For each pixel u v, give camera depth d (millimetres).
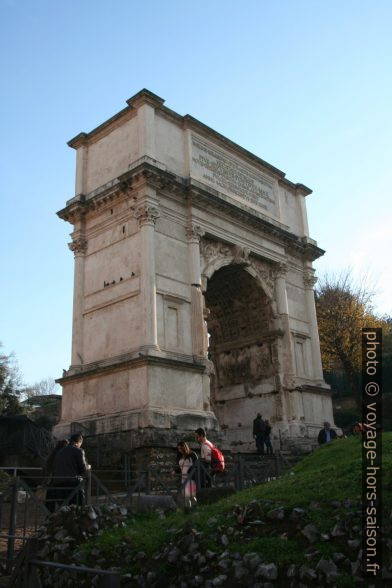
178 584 9109
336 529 8906
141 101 32594
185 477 16172
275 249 38938
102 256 32531
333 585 8039
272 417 36750
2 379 58125
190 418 27750
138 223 30656
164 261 30656
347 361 55125
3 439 29562
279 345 37562
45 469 16297
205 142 36062
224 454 28234
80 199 33750
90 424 28438
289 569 8422
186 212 32938
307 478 11844
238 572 8664
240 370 39312
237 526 9867
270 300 37906
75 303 32656
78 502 13609
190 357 29828
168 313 30047
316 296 59219
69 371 31391
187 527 10211
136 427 26406
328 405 39469
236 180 37625
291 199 43344
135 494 17812
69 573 9766
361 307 57438
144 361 27391
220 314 40688
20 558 8492
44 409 70625
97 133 35594
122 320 30078
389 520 8750
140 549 10242
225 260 34812
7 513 17594
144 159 30875
